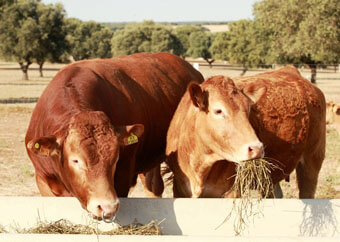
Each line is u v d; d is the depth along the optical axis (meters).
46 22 41.66
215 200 4.45
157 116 6.19
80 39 90.12
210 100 4.39
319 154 6.15
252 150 4.05
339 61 28.44
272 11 28.77
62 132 3.95
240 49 47.19
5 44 40.88
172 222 4.47
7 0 40.78
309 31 25.78
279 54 29.84
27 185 8.24
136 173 6.27
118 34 80.25
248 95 4.76
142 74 6.28
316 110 5.87
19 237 3.56
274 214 4.47
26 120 16.19
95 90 4.94
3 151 10.95
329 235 4.49
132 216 4.48
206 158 4.75
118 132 4.07
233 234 4.46
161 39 73.94
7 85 35.03
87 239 3.56
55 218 4.47
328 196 7.65
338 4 24.55
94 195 3.71
